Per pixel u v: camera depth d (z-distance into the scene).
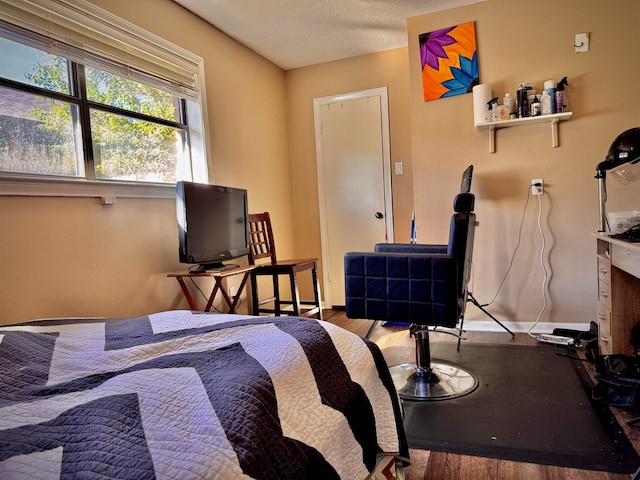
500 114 2.91
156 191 2.50
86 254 2.09
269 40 3.45
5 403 0.87
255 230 3.36
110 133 2.34
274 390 0.87
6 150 1.84
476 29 3.04
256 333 1.19
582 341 2.74
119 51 2.33
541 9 2.90
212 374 0.91
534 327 3.07
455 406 1.97
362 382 1.14
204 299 2.93
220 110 3.20
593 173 2.88
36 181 1.84
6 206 1.75
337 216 4.10
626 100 2.79
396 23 3.26
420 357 2.26
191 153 2.98
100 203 2.17
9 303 1.76
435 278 1.89
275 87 4.02
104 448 0.65
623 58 2.79
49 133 2.02
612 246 2.07
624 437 1.64
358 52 3.82
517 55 2.97
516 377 2.26
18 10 1.83
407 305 1.95
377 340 3.08
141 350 1.10
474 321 3.21
